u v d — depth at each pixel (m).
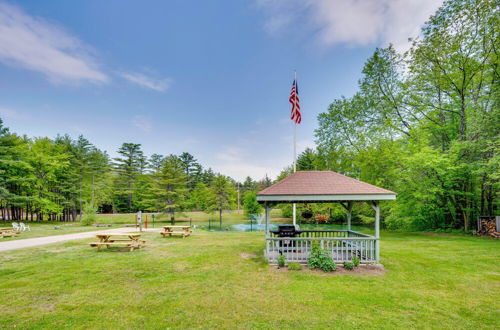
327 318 3.91
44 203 25.02
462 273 6.54
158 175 30.16
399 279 6.02
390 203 16.25
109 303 4.51
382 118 19.41
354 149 21.89
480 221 13.92
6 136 22.91
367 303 4.54
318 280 5.93
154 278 6.09
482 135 13.84
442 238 13.13
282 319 3.87
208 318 3.90
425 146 14.73
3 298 4.75
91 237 13.55
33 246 10.65
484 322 3.79
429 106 16.94
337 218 25.94
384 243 11.51
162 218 33.44
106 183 38.56
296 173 8.55
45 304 4.46
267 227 7.77
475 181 14.38
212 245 11.15
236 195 52.38
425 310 4.24
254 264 7.51
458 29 14.05
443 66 14.70
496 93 13.67
